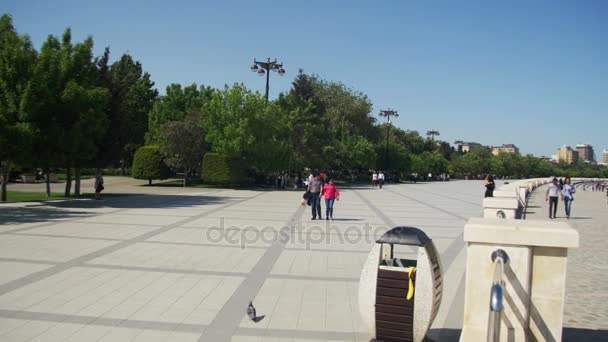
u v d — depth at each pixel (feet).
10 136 64.90
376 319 17.37
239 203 81.35
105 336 19.34
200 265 32.17
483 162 395.55
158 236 43.39
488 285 14.69
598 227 62.64
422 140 347.36
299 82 182.19
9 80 66.54
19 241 39.32
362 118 221.25
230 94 126.31
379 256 17.71
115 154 89.86
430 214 72.23
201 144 129.80
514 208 44.73
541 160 499.10
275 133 135.03
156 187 127.65
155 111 164.04
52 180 140.05
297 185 141.79
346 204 87.86
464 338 14.84
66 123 71.51
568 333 20.75
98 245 38.32
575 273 33.27
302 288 27.12
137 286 26.71
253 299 24.82
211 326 20.77
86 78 74.95
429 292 16.72
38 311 22.24
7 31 71.10
